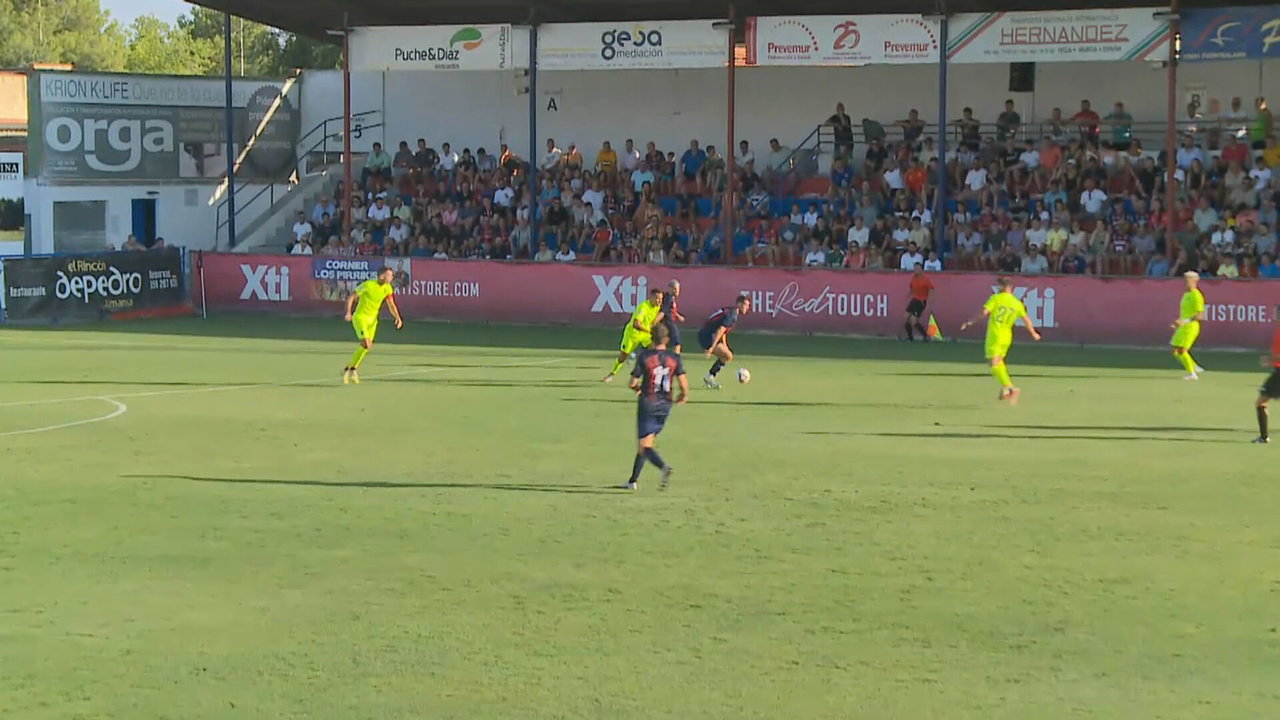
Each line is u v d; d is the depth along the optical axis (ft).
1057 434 98.53
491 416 106.11
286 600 58.39
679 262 193.26
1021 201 191.62
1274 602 58.13
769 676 49.34
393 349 155.74
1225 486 80.69
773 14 200.85
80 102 221.46
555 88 234.17
